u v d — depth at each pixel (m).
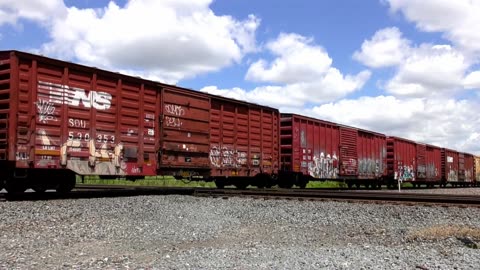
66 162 14.92
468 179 59.91
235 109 22.92
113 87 16.69
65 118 14.98
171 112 19.00
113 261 7.39
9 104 13.59
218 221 12.41
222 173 21.80
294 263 6.99
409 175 42.97
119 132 16.77
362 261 7.07
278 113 26.31
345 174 32.59
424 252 7.98
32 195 15.30
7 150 13.47
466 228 10.76
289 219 12.95
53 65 14.77
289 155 26.95
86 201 14.37
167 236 10.09
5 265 6.92
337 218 13.01
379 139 38.88
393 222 12.34
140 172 17.58
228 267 6.75
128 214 12.78
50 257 7.69
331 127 31.30
